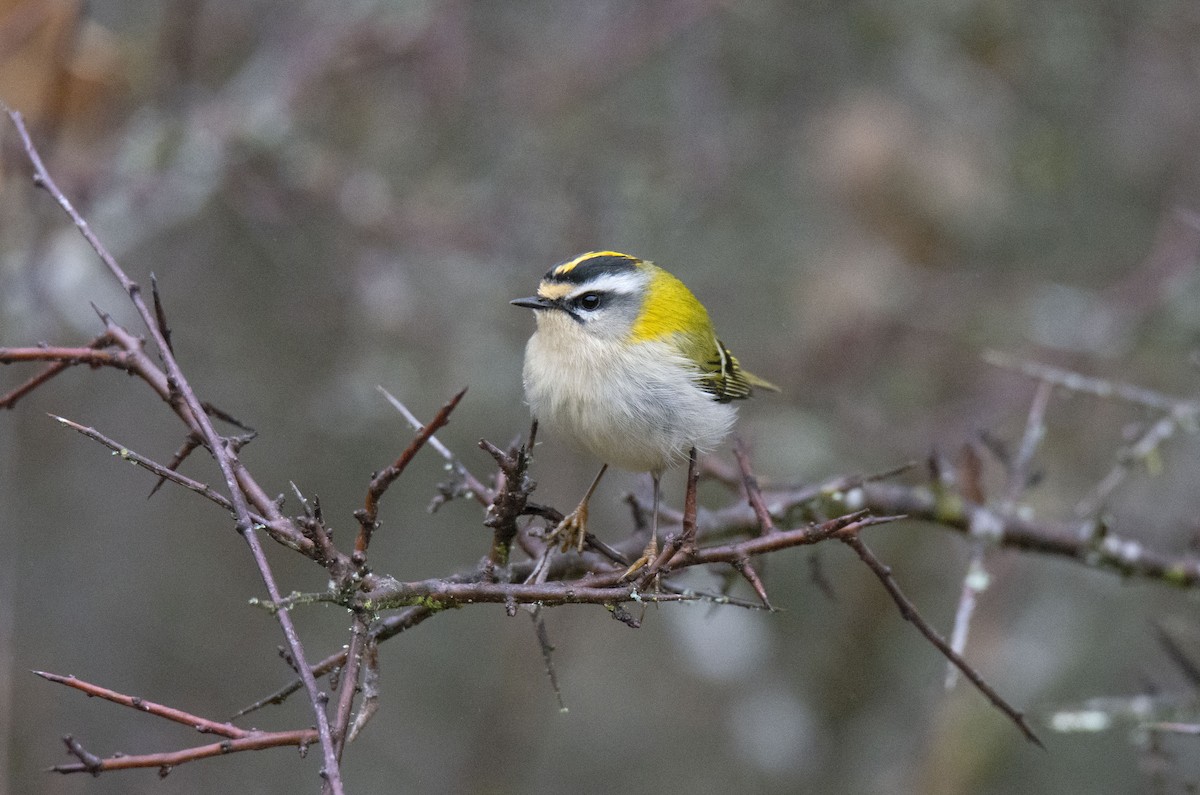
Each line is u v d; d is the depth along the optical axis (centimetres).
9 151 992
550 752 1468
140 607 1422
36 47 1005
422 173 1254
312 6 1217
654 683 1512
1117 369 1245
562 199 1220
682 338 792
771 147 1297
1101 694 1246
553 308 774
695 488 487
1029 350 1259
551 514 500
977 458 751
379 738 1445
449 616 1535
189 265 1293
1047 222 1348
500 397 1262
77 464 1406
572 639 1441
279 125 1130
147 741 1355
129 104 1138
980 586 706
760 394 1263
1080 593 1305
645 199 1227
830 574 1409
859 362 1259
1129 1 1314
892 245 1251
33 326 1019
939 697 1292
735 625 1421
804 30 1313
